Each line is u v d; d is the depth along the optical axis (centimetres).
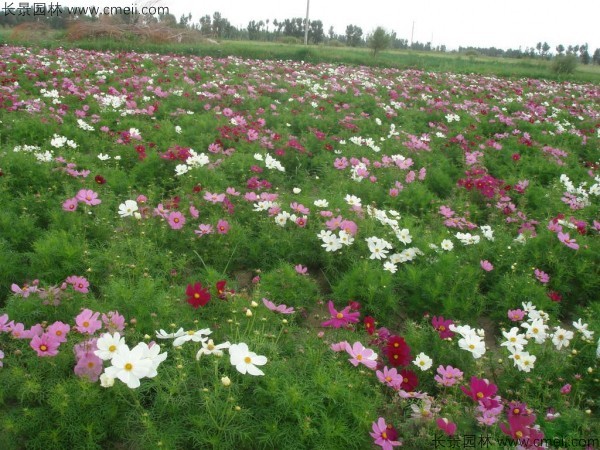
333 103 1149
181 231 438
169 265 384
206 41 2806
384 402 274
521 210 584
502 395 297
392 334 359
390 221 454
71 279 314
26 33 2334
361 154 741
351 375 272
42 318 293
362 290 371
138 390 241
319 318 364
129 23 2655
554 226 465
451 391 296
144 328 292
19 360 251
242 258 429
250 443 239
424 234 474
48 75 1136
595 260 450
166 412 239
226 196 509
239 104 1033
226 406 230
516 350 294
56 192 494
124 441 238
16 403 246
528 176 736
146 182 575
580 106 1456
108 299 319
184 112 895
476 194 634
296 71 1677
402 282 394
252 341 277
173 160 604
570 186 638
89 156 620
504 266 444
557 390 287
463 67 2683
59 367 250
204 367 258
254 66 1756
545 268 447
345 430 239
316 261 434
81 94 944
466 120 1045
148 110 880
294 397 237
